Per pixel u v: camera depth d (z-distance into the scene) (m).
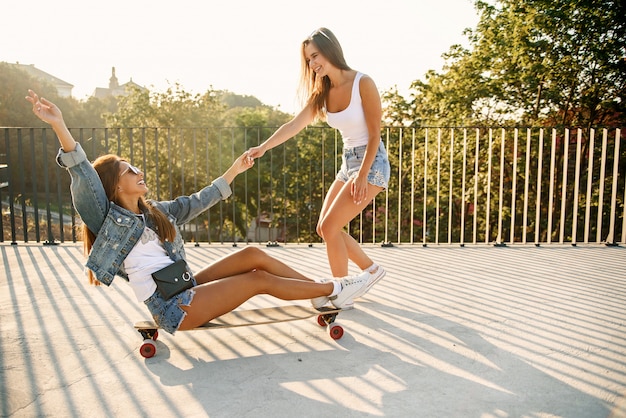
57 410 1.88
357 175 2.87
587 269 4.20
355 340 2.60
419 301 3.27
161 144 24.09
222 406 1.92
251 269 2.56
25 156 29.73
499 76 15.45
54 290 3.49
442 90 16.36
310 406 1.92
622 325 2.81
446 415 1.85
